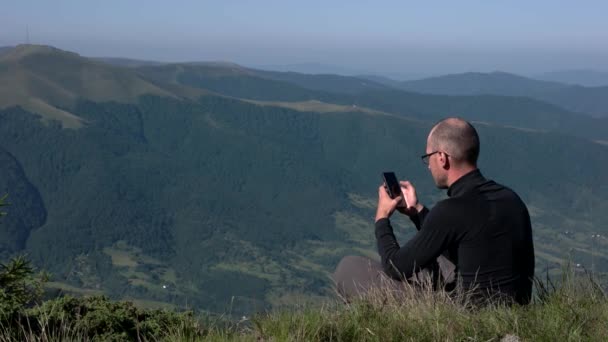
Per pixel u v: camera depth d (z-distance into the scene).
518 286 3.34
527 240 3.38
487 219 3.32
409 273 3.40
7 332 2.87
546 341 2.96
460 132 3.42
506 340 3.00
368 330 3.03
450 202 3.36
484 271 3.32
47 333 2.94
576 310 3.13
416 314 3.15
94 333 3.08
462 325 3.07
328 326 3.07
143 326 3.17
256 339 3.03
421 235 3.37
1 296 2.92
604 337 2.95
